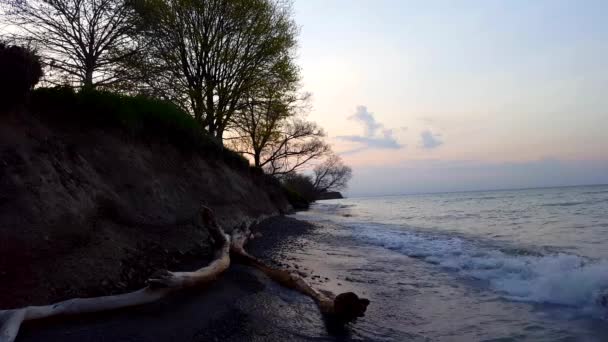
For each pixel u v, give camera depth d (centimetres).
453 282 595
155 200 697
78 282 390
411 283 594
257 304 430
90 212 498
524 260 673
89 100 662
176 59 1605
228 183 1348
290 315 414
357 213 2798
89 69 1124
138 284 448
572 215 1672
